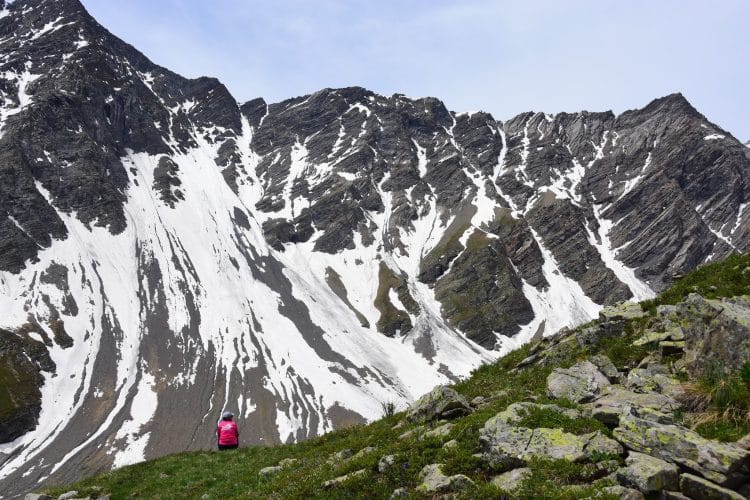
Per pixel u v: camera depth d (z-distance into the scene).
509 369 24.28
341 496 15.30
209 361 160.50
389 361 191.25
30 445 113.38
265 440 124.19
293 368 165.12
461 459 14.28
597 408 14.41
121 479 28.09
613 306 23.62
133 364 151.88
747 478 10.26
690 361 15.19
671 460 11.18
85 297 173.12
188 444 119.31
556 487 11.84
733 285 19.48
